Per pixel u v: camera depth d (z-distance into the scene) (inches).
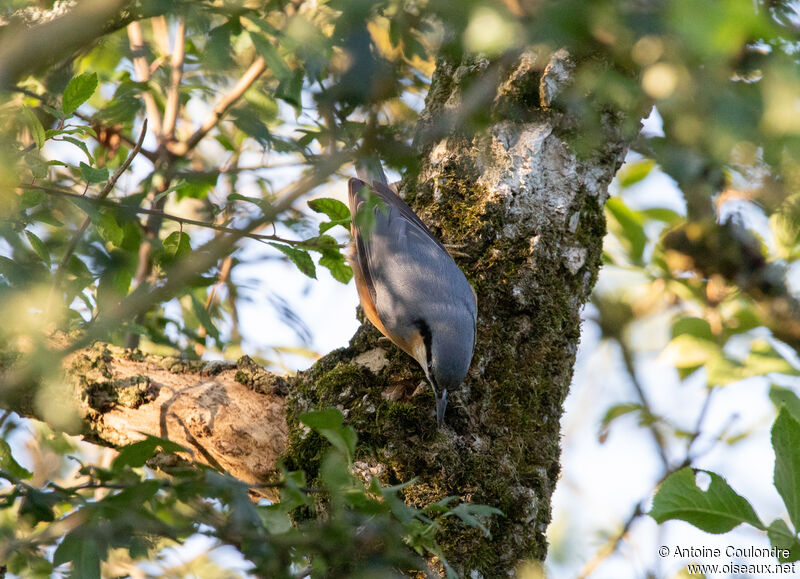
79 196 214.7
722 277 360.8
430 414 263.6
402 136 167.9
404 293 290.7
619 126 284.7
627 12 147.9
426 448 255.3
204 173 235.6
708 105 160.7
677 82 160.6
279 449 273.6
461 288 283.7
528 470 265.1
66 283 247.9
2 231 191.8
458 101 279.0
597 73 188.4
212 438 274.4
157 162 360.5
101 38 242.8
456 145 305.3
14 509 281.0
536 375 279.7
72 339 274.7
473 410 269.1
